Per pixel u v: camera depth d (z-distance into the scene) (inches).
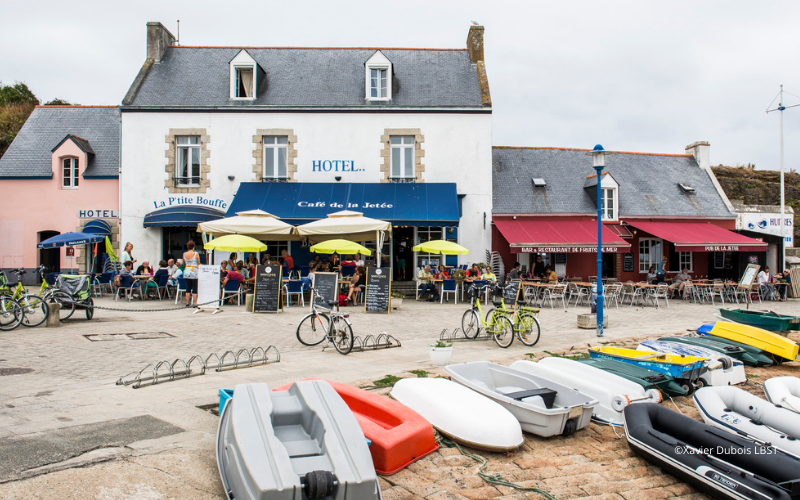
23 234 823.7
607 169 968.9
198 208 748.6
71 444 173.3
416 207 729.6
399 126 786.2
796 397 238.1
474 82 830.5
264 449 133.7
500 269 797.2
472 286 619.5
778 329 386.6
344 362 328.2
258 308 558.6
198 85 813.2
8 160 839.7
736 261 954.7
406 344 400.5
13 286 466.3
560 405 231.8
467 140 787.4
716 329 376.5
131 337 397.4
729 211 940.6
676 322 543.8
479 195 787.4
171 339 396.5
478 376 255.4
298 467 130.6
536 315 405.4
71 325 446.6
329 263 709.9
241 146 778.2
